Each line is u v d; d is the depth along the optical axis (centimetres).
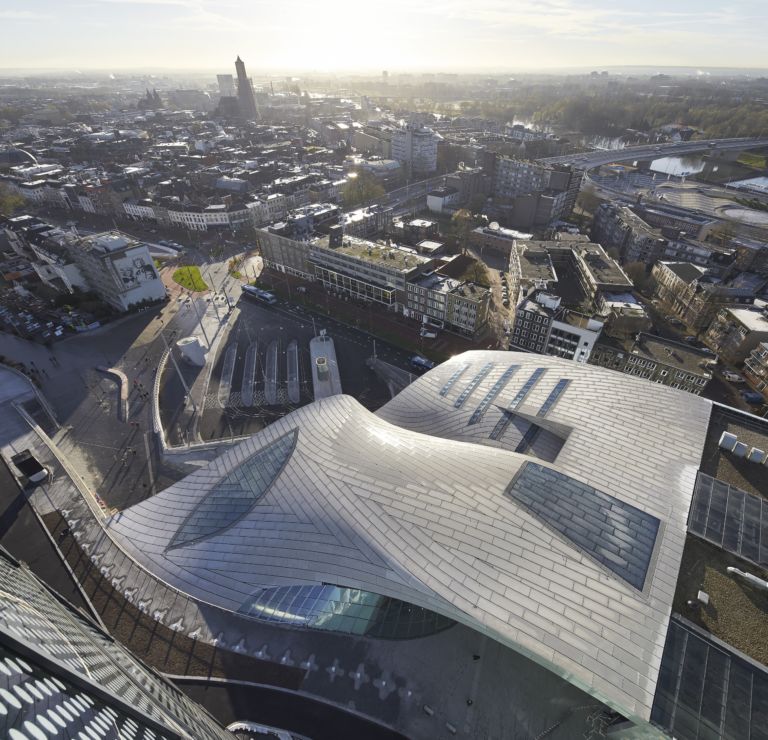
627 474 5434
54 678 2428
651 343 10700
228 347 13012
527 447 6819
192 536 5959
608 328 11638
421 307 13762
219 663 5472
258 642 5669
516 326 12006
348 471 5831
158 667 5431
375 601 5362
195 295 16000
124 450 9394
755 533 4706
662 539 4631
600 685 3512
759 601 4188
